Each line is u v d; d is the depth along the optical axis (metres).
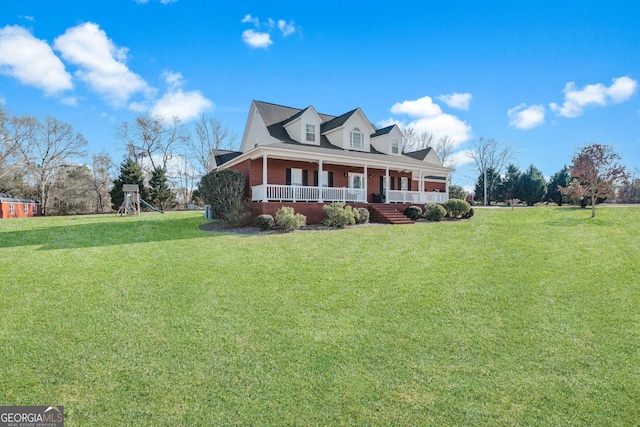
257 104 22.38
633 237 12.18
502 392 3.67
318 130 21.17
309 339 4.84
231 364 4.18
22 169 37.94
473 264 8.92
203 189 16.80
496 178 49.03
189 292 6.64
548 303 6.18
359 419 3.26
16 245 10.93
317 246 11.14
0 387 3.68
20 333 4.86
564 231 14.04
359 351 4.52
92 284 7.00
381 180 23.94
